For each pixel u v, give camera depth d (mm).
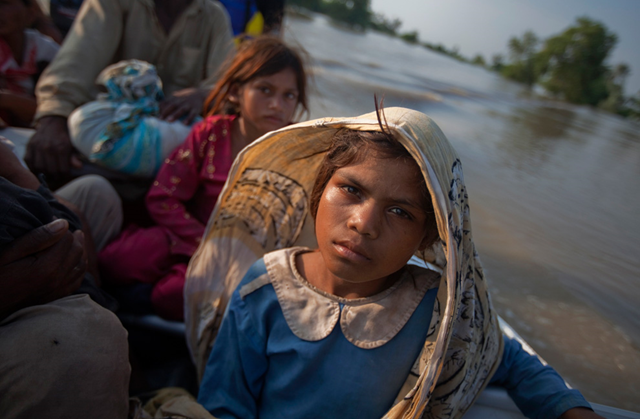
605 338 1939
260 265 983
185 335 1280
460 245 744
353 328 880
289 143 987
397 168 730
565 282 2371
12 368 696
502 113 8680
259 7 3318
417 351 868
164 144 1717
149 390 1267
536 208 3484
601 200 4004
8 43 2391
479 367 900
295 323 907
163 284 1359
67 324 755
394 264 775
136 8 2113
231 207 1140
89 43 1986
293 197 1139
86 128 1660
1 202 770
